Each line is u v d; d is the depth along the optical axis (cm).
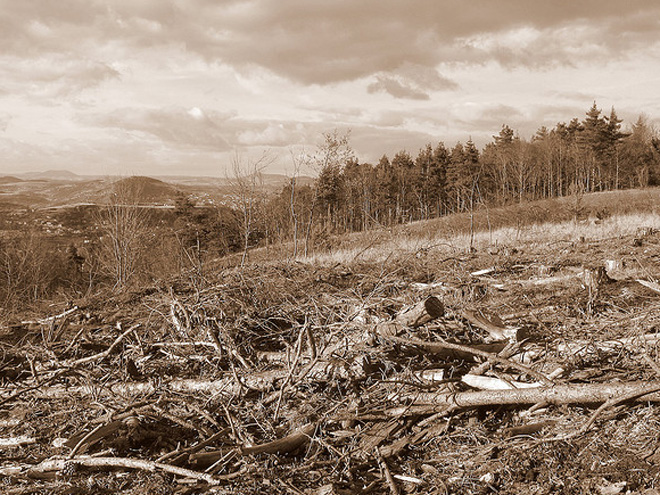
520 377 477
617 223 1967
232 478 404
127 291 1108
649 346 510
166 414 478
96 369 632
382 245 1689
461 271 1045
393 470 409
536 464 386
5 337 855
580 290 831
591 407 439
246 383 539
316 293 839
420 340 527
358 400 473
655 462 362
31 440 475
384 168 6900
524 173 5819
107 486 411
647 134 7775
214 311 718
